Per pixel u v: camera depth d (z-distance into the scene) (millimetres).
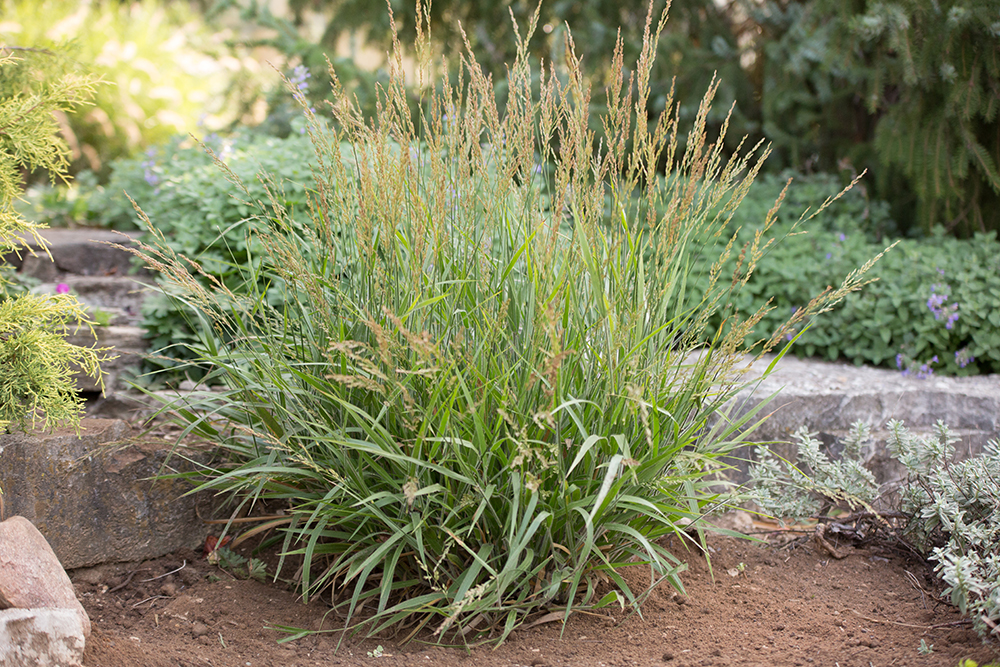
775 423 3746
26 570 2189
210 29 7840
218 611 2500
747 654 2293
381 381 2336
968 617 2428
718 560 2959
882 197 5961
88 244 4656
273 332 2717
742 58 6898
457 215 2525
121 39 7508
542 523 2338
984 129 5312
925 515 2787
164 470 2807
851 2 5148
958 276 4621
